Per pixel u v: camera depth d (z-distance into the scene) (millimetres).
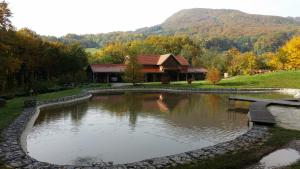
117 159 17062
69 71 75125
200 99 45969
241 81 71688
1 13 36031
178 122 27141
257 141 17828
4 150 15773
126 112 32750
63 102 39781
